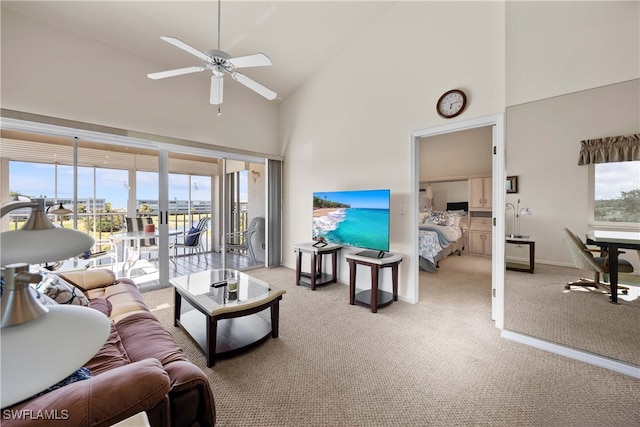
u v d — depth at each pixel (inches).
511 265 98.8
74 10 111.8
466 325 104.8
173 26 125.0
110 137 132.3
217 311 77.4
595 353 80.7
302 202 186.4
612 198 82.4
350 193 139.5
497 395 67.1
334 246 151.1
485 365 79.4
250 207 223.6
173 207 186.1
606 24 80.7
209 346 77.5
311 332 99.0
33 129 113.6
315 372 75.9
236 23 128.3
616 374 74.7
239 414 61.0
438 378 73.5
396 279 127.3
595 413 61.5
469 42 108.8
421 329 101.5
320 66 167.9
